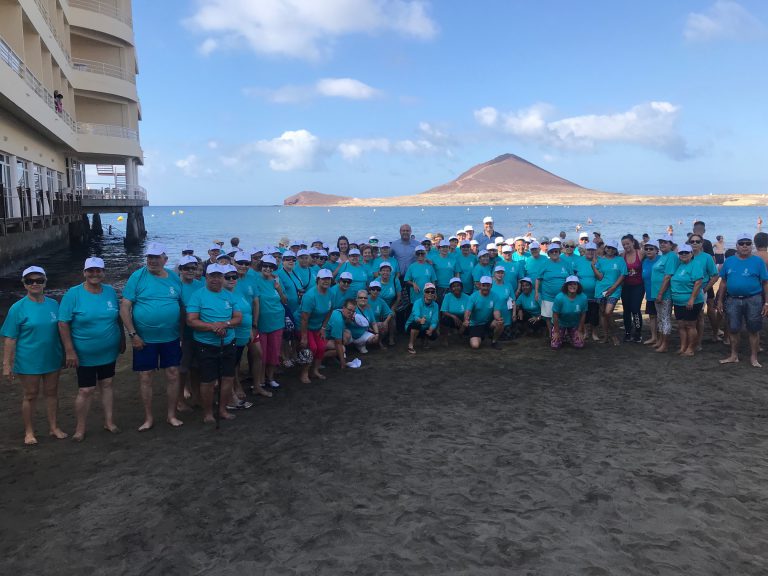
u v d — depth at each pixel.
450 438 5.72
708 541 3.80
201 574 3.58
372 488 4.68
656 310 9.28
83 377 5.73
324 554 3.76
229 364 6.30
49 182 31.53
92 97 37.78
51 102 27.16
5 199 19.89
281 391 7.46
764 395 6.80
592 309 10.02
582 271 9.97
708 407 6.43
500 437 5.71
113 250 36.41
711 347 9.38
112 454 5.47
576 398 6.90
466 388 7.45
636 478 4.73
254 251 8.27
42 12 26.17
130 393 7.55
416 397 7.11
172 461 5.29
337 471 5.01
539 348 9.66
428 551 3.77
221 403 6.36
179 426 6.21
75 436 5.82
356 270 9.74
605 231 57.75
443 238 11.75
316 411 6.64
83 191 41.00
